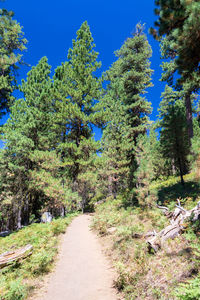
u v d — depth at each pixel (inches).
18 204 805.2
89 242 411.5
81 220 698.2
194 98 876.0
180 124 601.6
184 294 132.3
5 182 779.4
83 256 327.9
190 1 176.7
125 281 210.5
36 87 1023.0
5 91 1007.6
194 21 174.4
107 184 1074.1
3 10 857.5
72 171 1036.5
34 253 337.4
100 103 995.9
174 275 178.9
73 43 1116.5
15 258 304.3
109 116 985.5
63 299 196.9
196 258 189.3
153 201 466.3
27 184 767.7
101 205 933.2
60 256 330.6
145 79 970.1
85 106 1013.8
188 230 254.4
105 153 992.9
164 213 404.2
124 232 365.7
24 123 821.9
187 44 200.5
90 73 1052.5
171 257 217.3
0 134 761.0
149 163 520.1
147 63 1002.7
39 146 894.4
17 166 721.6
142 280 199.8
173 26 211.6
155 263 220.1
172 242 249.9
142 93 989.8
